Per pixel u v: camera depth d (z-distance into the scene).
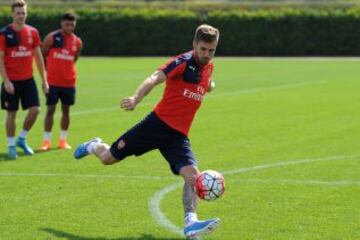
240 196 25.69
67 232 21.19
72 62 36.06
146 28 120.50
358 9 122.06
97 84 72.75
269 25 120.38
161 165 31.31
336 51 120.44
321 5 133.50
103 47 121.31
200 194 20.20
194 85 20.97
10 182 27.92
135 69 93.12
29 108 33.97
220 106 54.28
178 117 21.06
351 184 27.70
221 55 121.88
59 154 34.31
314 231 21.33
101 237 20.78
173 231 21.44
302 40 120.50
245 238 20.69
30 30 33.88
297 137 39.38
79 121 46.03
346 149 35.56
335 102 56.81
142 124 21.34
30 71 33.81
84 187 27.06
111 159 22.22
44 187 27.05
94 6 137.12
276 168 30.77
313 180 28.39
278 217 22.88
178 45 120.69
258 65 101.12
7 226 21.69
